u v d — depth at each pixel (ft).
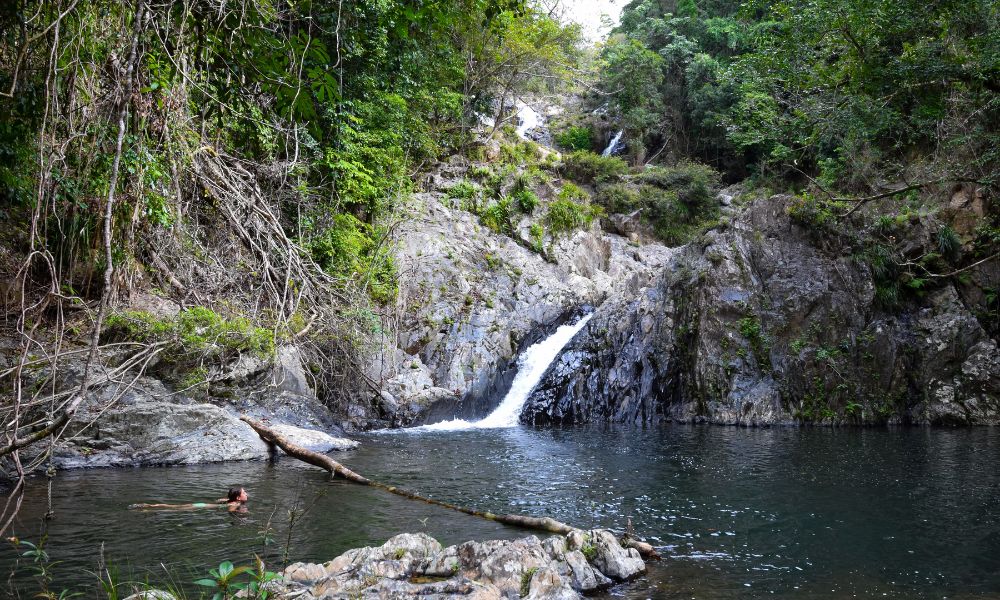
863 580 16.31
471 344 57.16
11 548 17.19
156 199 31.22
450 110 82.99
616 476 29.73
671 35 124.77
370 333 48.67
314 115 18.07
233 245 42.45
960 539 19.98
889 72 38.34
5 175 27.20
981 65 36.11
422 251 61.21
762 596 15.11
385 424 47.39
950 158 55.93
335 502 23.44
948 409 52.80
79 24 18.49
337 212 53.57
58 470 27.76
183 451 30.78
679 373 57.52
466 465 32.14
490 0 23.13
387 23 19.48
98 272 35.04
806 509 23.66
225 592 10.25
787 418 53.06
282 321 41.75
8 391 28.48
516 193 77.00
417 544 15.80
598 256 81.76
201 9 17.20
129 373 32.99
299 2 18.63
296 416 40.83
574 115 134.00
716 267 57.98
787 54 41.52
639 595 14.98
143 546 17.60
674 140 122.21
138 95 23.30
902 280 58.34
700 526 21.31
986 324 57.93
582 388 56.85
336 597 12.65
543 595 13.67
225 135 38.52
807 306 55.88
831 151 77.20
